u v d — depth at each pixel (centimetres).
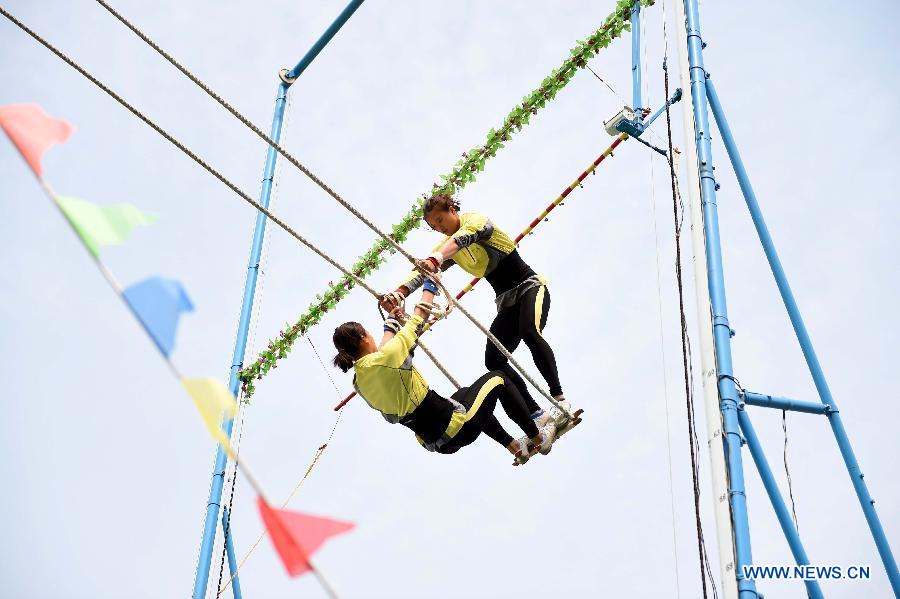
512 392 596
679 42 698
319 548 262
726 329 586
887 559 656
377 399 564
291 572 257
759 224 731
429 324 602
